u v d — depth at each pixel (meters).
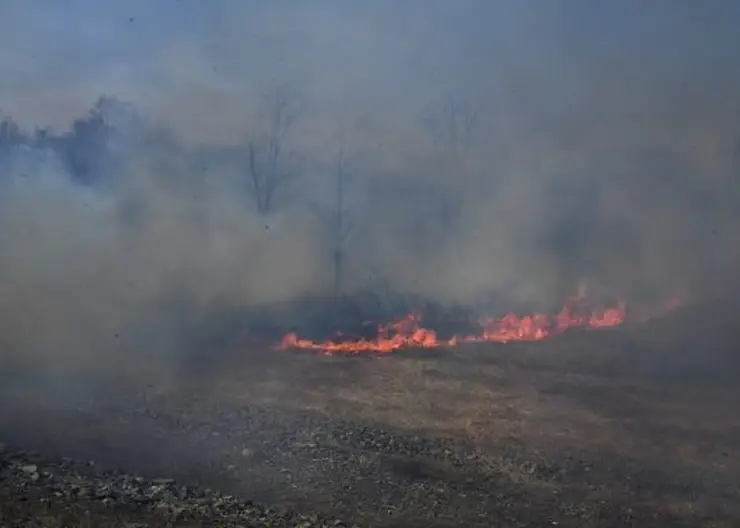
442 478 8.45
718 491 8.38
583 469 8.85
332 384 11.83
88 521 6.36
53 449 8.59
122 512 6.69
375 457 8.86
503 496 8.07
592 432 10.00
